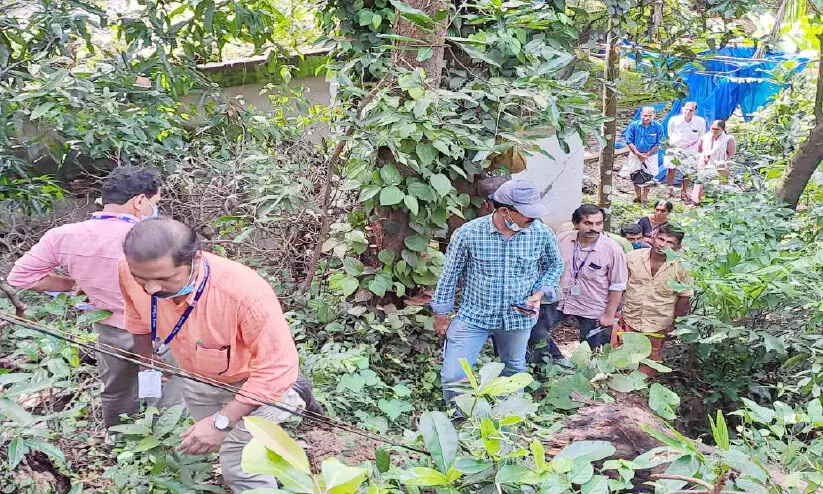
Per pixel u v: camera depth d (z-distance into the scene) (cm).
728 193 597
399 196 454
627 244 618
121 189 321
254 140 578
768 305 483
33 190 506
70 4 507
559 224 838
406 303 513
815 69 884
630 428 300
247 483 268
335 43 567
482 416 245
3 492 278
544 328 532
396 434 387
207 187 519
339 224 517
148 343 291
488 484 218
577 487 246
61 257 312
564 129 482
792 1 616
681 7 670
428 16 440
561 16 526
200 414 283
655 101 1003
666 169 1068
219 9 589
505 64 528
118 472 280
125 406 330
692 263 519
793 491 211
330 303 492
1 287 299
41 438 295
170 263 228
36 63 476
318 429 341
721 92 1066
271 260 525
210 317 247
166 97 533
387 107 441
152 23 552
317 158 569
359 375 398
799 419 259
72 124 471
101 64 566
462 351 441
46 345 299
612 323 536
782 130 787
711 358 530
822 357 443
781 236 567
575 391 343
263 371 249
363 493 232
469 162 518
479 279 433
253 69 747
